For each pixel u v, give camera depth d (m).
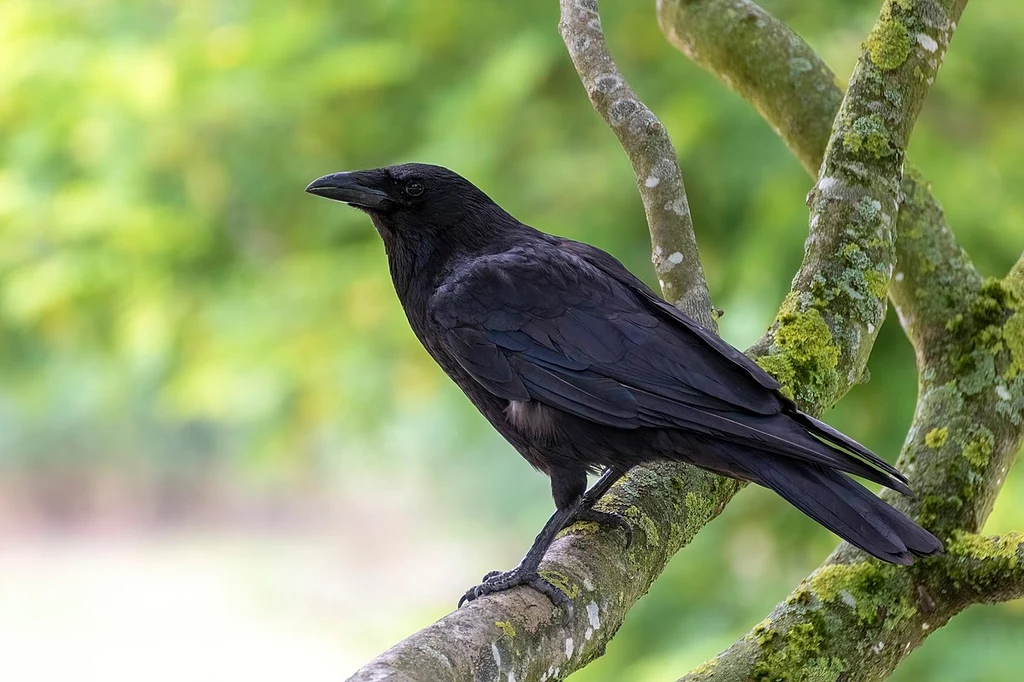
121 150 12.98
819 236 6.49
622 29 12.84
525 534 15.54
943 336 6.46
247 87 12.75
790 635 5.44
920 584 5.53
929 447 6.01
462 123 12.33
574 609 5.18
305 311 13.06
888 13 6.58
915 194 6.88
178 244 13.34
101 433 24.69
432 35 13.23
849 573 5.60
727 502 6.29
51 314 13.96
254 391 13.33
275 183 13.31
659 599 12.27
